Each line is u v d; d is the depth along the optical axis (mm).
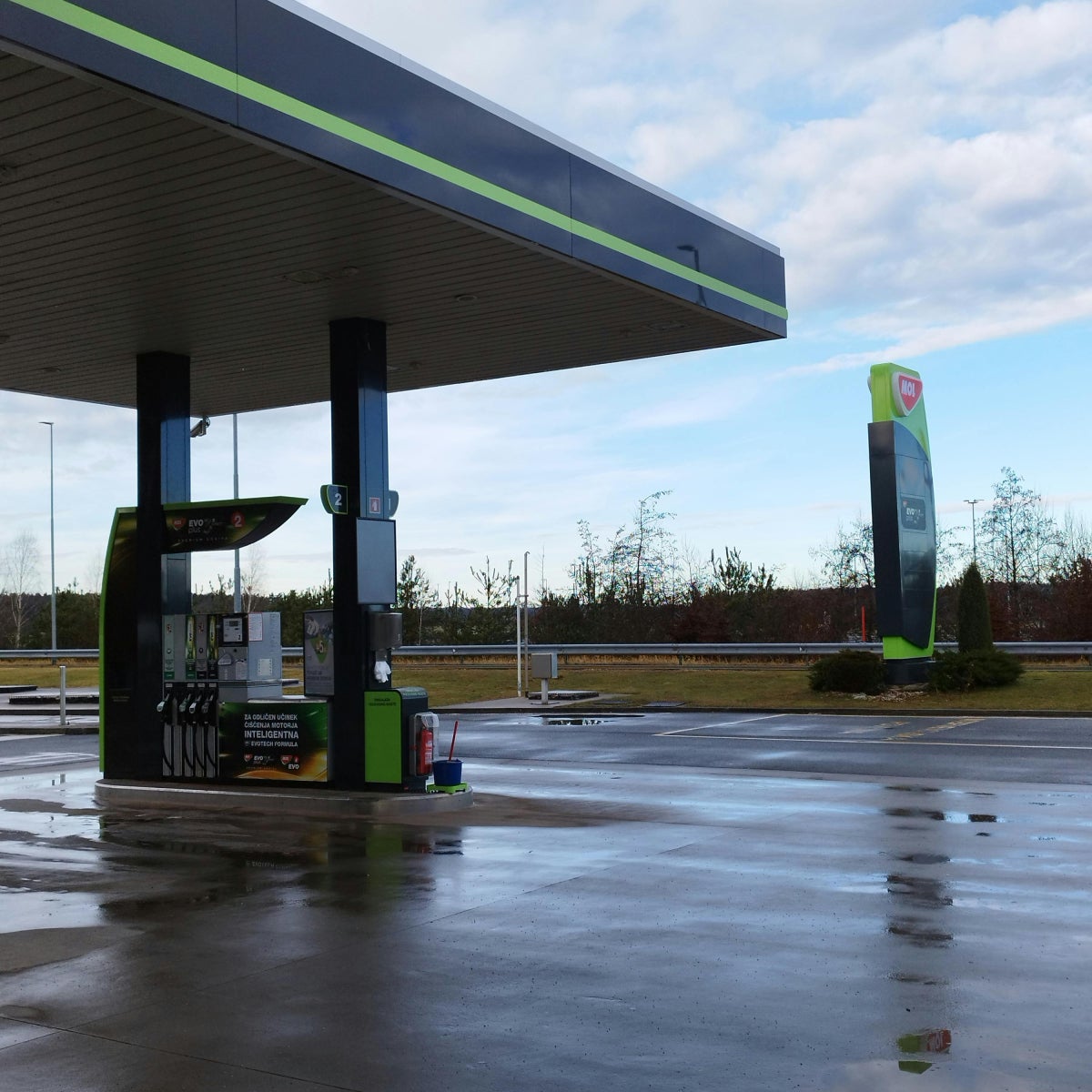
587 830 11273
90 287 11562
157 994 6418
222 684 14047
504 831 11312
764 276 13750
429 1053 5477
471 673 32938
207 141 8281
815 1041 5551
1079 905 8109
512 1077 5184
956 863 9516
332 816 12414
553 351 14555
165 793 13719
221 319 12883
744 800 13055
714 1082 5082
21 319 12695
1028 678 25469
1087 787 13688
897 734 19438
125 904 8555
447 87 9727
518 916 7969
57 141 8211
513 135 10344
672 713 24531
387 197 9359
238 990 6461
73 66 7141
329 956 7082
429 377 15914
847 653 25484
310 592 49875
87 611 62719
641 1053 5438
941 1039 5551
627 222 11586
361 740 13109
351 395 13016
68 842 11195
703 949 7117
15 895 8852
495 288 11859
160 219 9758
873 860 9656
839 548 48875
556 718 24188
